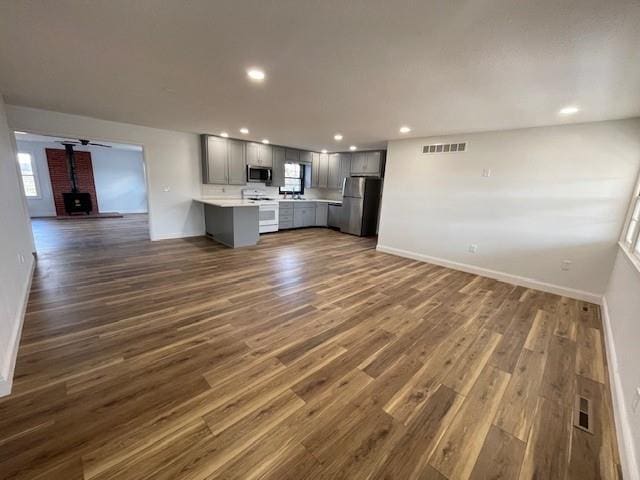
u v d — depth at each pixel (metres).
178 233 6.00
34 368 1.85
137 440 1.38
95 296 3.01
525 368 2.09
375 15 1.45
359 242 6.39
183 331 2.39
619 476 1.31
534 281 3.83
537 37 1.56
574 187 3.46
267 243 5.93
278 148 6.96
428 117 3.40
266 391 1.75
